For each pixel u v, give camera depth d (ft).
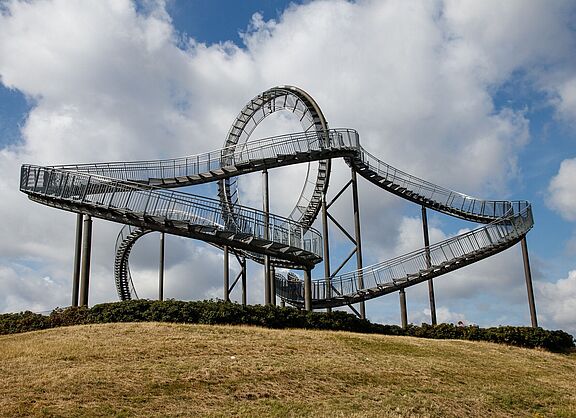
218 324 110.42
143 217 121.49
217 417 64.28
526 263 150.61
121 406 64.90
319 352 94.79
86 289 122.31
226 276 154.10
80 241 127.65
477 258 146.92
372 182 167.12
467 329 131.23
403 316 148.66
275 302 155.63
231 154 157.28
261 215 133.28
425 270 147.64
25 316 113.09
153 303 112.68
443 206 171.83
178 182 154.61
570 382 99.35
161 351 86.33
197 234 125.08
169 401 67.62
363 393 77.36
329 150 157.89
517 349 121.49
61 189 125.39
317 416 67.15
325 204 164.96
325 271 160.15
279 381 78.02
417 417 70.44
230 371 79.36
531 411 80.02
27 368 75.92
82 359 80.69
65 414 61.57
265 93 184.96
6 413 60.64
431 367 94.48
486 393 84.79
